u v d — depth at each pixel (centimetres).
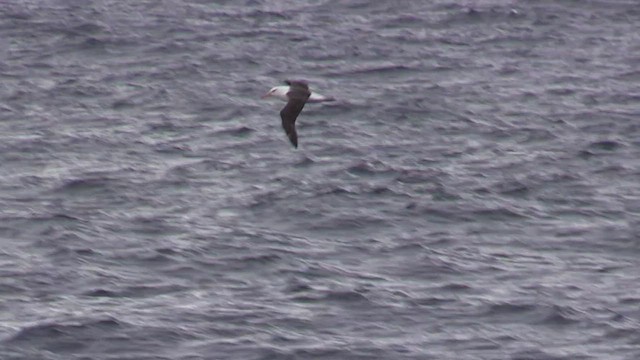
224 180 14925
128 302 10962
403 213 13588
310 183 14712
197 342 10125
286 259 12050
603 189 14738
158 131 17388
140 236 12744
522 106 19038
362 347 10081
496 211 13675
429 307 10900
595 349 10175
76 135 17012
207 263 11925
